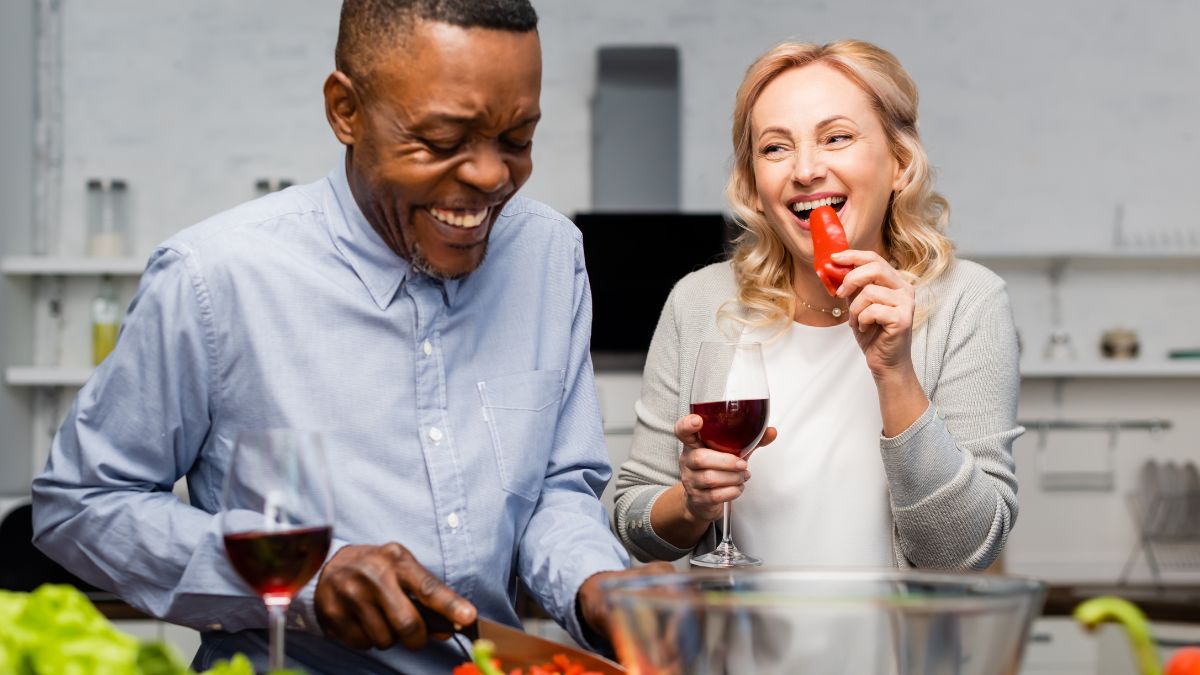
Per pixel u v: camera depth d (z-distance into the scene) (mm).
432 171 1216
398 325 1386
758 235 1920
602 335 4328
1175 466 4828
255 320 1354
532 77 1218
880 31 4891
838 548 1771
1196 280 4887
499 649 1087
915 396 1636
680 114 4762
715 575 938
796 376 1855
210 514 1382
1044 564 4832
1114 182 4910
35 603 762
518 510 1442
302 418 1358
